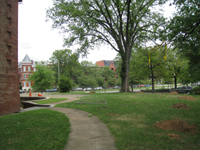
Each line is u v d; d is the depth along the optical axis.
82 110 10.44
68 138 5.42
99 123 7.25
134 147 4.62
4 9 10.68
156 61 30.23
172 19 9.98
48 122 7.02
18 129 6.00
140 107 10.84
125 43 26.89
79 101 14.46
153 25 23.53
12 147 4.55
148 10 23.89
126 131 5.96
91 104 12.80
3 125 6.51
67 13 21.41
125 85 27.78
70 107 11.55
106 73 69.69
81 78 58.75
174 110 9.55
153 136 5.38
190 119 7.43
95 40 25.47
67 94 26.91
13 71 11.19
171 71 31.75
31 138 5.22
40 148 4.55
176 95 19.25
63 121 7.33
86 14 21.89
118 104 12.38
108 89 60.16
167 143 4.80
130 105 11.78
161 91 38.25
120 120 7.59
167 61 30.48
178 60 29.55
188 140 4.96
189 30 9.71
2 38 10.52
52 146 4.68
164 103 12.40
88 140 5.26
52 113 8.90
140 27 24.70
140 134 5.61
